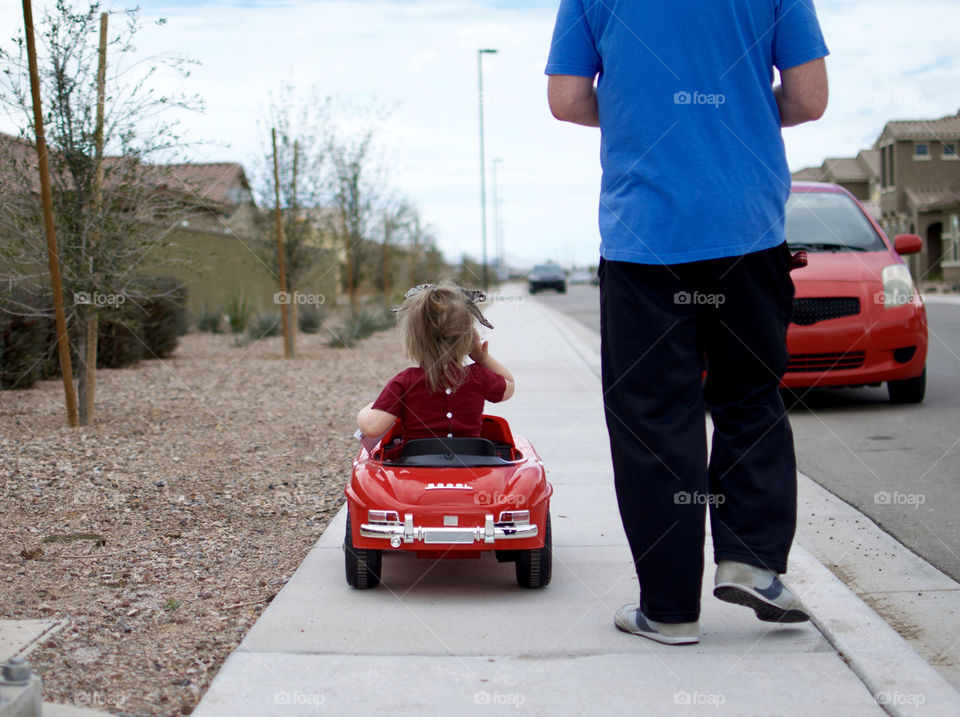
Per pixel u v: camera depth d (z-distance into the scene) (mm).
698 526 3273
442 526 3998
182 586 4266
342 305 30031
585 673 3217
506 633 3621
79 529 5180
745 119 3207
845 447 7250
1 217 8227
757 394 3367
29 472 6383
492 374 4504
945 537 4898
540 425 8422
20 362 10836
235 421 9031
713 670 3221
